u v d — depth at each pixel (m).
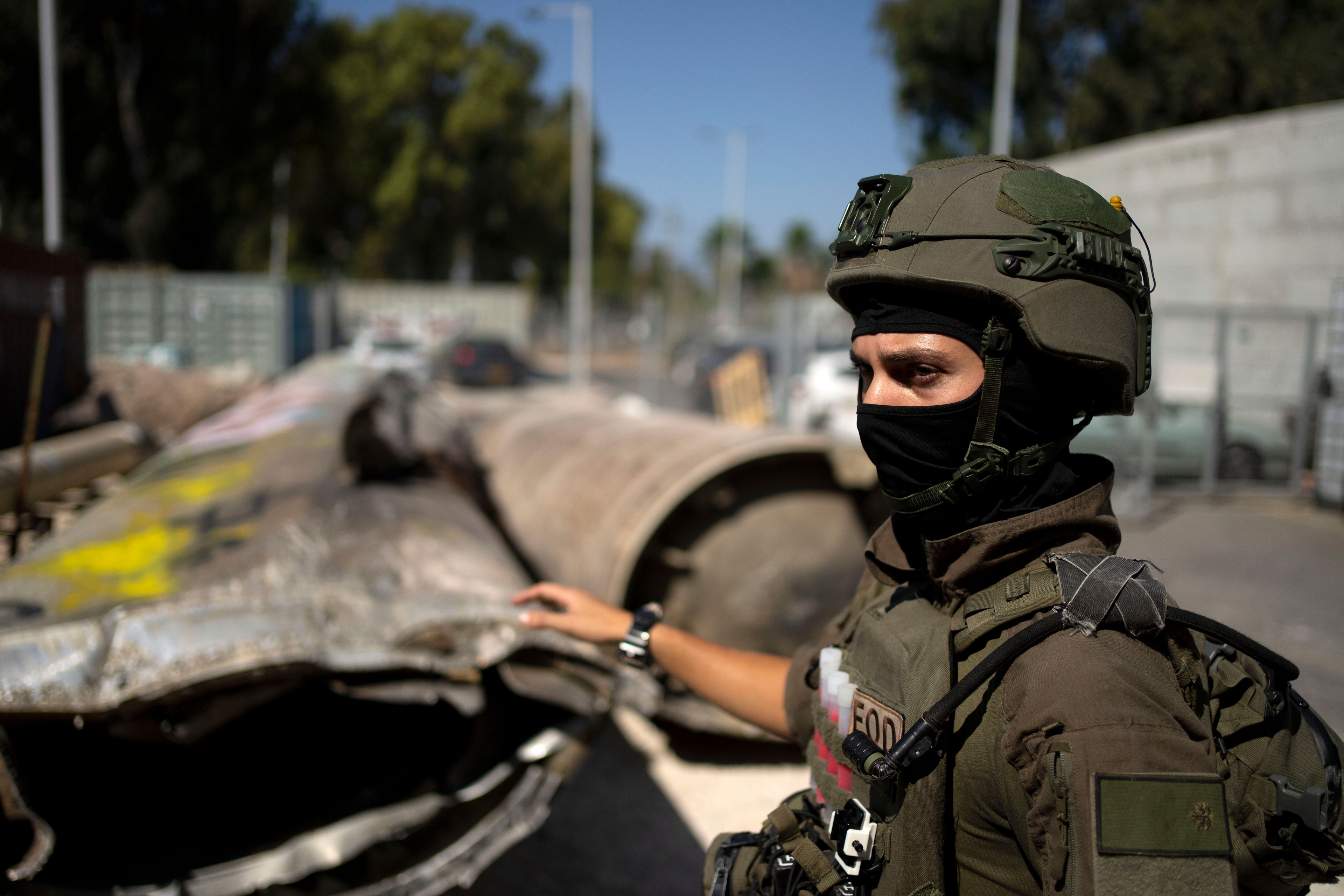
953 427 0.99
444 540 2.72
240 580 2.34
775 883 1.14
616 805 3.86
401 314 33.69
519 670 2.32
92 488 5.30
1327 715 2.66
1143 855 0.78
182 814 2.41
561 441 5.16
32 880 2.11
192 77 26.34
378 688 2.22
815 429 13.05
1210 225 5.40
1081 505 0.98
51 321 3.82
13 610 2.23
